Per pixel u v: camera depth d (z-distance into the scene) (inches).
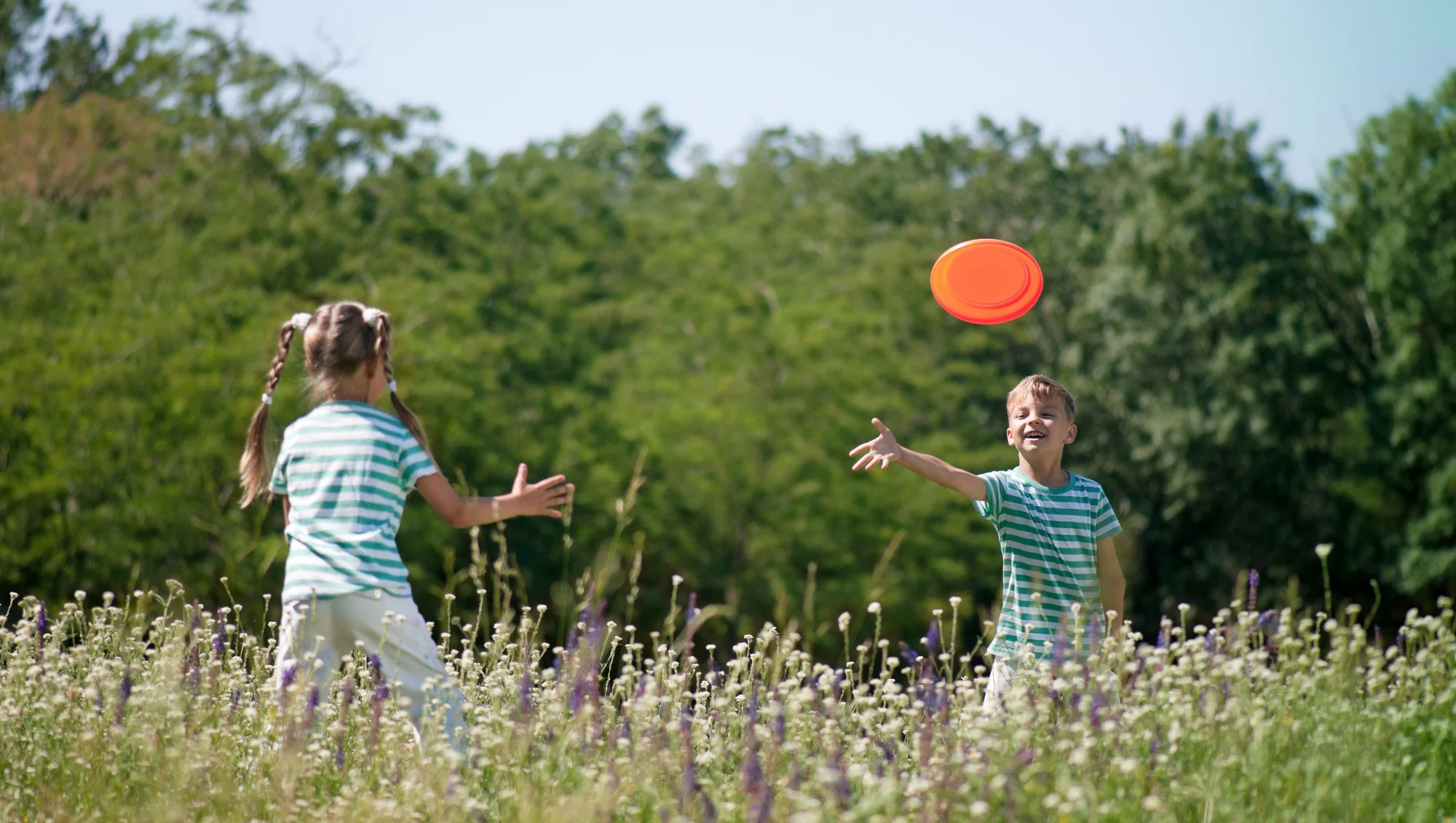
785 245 1983.3
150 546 1166.3
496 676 233.8
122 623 257.6
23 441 1222.9
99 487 1199.6
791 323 1588.3
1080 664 210.5
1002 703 205.9
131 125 1672.0
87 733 193.9
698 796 172.6
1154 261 1833.2
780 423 1477.6
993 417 1962.4
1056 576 252.2
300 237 1547.7
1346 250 1809.8
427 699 215.9
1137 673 213.9
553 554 1352.1
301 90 1759.4
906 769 197.0
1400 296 1648.6
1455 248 1601.9
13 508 1173.7
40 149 1590.8
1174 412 1775.3
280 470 231.3
